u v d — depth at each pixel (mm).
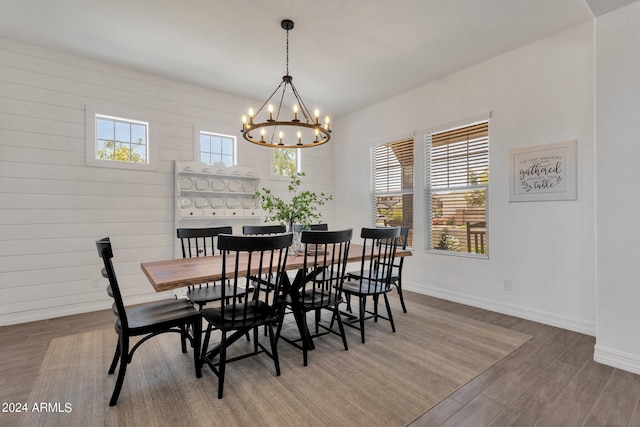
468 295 3689
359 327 2973
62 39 3086
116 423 1641
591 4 2189
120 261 3652
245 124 2660
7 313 3066
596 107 2295
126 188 3689
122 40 3092
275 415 1706
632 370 2137
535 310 3131
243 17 2709
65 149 3348
